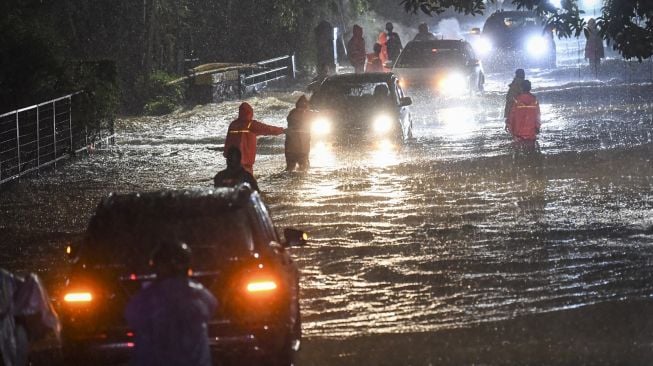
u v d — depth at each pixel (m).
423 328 23.84
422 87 76.62
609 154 51.12
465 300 26.22
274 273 19.30
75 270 19.25
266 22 95.62
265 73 89.38
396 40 90.88
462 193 41.53
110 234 19.59
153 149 57.84
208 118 71.19
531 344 22.33
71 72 55.88
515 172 46.41
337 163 50.50
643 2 39.06
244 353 18.95
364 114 55.44
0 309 19.11
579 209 37.81
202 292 16.11
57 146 53.84
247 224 19.88
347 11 110.56
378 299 26.48
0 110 53.53
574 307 25.31
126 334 18.84
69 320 19.00
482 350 21.95
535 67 103.00
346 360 21.45
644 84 85.31
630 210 37.47
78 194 44.12
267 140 61.50
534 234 33.59
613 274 28.39
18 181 48.03
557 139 56.91
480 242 32.59
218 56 93.81
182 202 20.17
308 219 36.88
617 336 22.81
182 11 83.06
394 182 44.50
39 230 36.75
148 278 18.89
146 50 77.25
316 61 99.31
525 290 26.97
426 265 29.83
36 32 55.69
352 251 31.75
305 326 24.19
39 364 21.91
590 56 97.56
